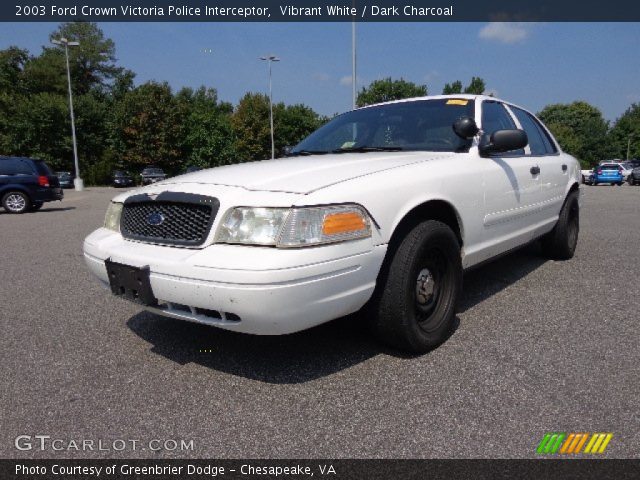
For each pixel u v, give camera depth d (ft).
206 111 181.37
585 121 264.72
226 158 163.53
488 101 12.26
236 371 8.30
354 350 9.00
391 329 8.32
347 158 9.73
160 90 151.53
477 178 10.00
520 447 6.01
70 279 15.46
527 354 8.63
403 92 132.57
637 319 10.28
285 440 6.31
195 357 8.92
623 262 15.75
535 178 12.67
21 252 20.95
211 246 7.18
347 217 7.29
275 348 9.20
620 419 6.53
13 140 136.87
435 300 9.12
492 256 11.24
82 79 190.19
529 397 7.14
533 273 14.42
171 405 7.25
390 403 7.11
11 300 13.07
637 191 63.62
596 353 8.59
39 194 42.78
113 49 194.49
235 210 7.14
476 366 8.20
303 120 196.85
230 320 7.12
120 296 8.21
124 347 9.50
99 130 152.15
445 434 6.32
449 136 10.84
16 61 175.42
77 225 31.78
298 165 8.98
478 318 10.55
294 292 6.73
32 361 8.95
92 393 7.68
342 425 6.60
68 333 10.36
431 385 7.59
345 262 7.19
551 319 10.40
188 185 8.02
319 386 7.69
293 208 6.89
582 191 17.12
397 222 8.02
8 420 6.95
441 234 8.69
